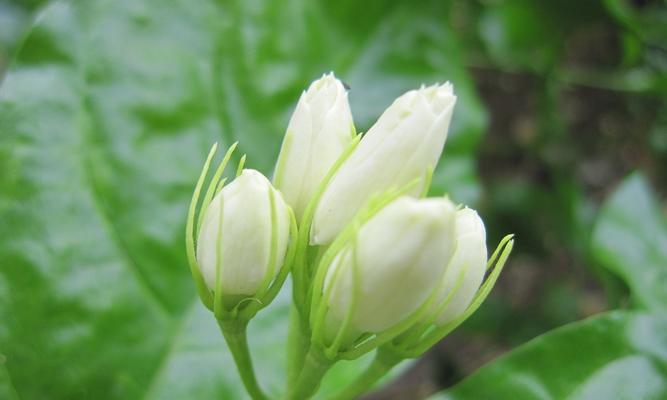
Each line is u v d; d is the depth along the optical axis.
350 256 0.12
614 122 0.30
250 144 0.18
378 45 0.19
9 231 0.16
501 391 0.15
